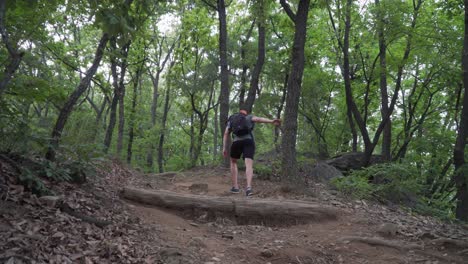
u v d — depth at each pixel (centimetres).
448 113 1705
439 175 1402
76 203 440
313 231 520
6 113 440
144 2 383
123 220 443
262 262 407
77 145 518
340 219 576
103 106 1780
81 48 1248
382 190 805
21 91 469
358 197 738
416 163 1439
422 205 823
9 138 453
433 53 1302
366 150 1212
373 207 689
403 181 830
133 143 2234
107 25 329
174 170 1422
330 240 485
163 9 1298
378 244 474
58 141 525
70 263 310
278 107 1738
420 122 1559
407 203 819
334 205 639
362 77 1805
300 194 686
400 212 704
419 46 1237
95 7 330
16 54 346
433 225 633
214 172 1053
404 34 1194
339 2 1229
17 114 451
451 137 1454
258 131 1930
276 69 1666
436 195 1188
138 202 552
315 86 1859
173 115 2717
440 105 1742
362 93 1809
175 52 1961
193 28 1775
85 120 637
